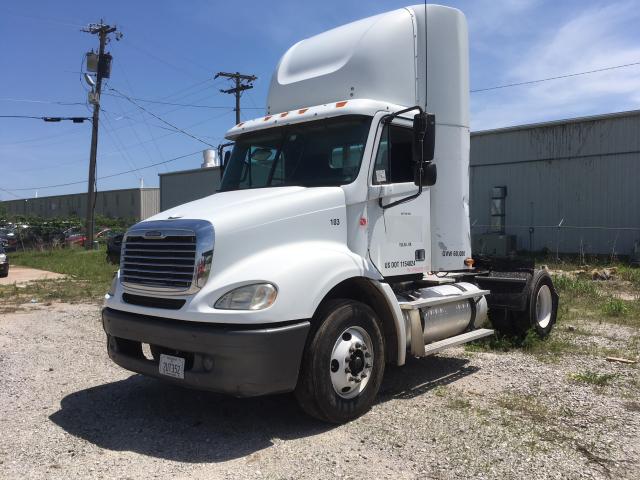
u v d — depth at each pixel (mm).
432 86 6656
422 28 6562
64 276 18953
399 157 5980
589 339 8367
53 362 7168
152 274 4832
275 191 5445
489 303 7934
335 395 4828
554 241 23984
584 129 23156
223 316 4332
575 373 6465
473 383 6109
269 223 4867
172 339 4535
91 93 31969
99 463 4172
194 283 4492
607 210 22594
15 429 4875
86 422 5043
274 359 4355
